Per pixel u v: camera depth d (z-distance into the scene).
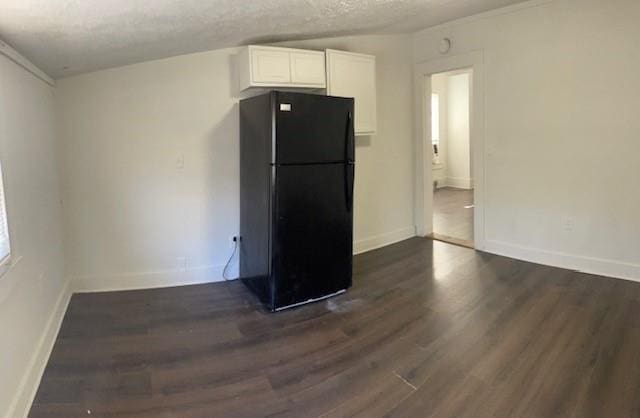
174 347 2.57
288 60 3.56
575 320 2.79
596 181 3.62
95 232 3.43
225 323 2.91
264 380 2.20
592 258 3.70
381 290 3.48
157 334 2.74
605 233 3.61
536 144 3.95
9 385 1.83
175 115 3.53
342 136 3.26
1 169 1.93
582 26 3.54
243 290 3.56
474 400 1.99
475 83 4.34
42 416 1.92
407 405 1.97
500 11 4.05
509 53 4.03
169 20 2.20
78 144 3.30
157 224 3.58
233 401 2.03
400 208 5.11
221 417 1.91
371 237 4.81
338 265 3.38
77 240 3.39
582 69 3.58
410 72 5.00
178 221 3.64
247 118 3.42
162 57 3.37
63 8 1.63
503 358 2.35
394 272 3.93
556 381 2.12
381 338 2.64
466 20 4.34
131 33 2.29
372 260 4.33
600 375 2.15
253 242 3.41
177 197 3.61
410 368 2.29
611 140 3.49
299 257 3.15
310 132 3.09
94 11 1.75
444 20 4.36
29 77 2.54
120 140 3.40
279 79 3.52
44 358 2.36
